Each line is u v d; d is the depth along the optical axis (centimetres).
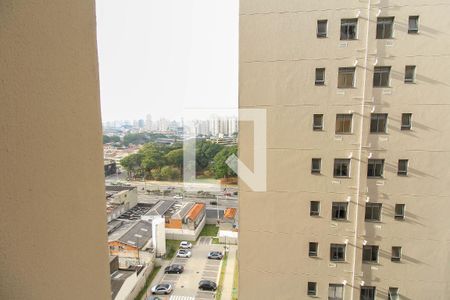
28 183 41
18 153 40
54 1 46
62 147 48
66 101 49
